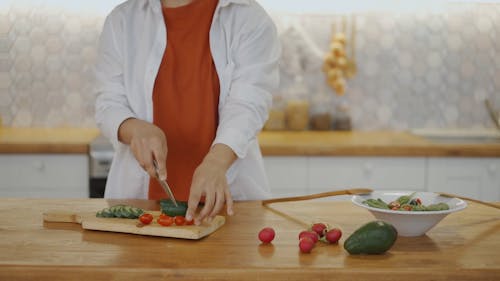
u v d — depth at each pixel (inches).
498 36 136.0
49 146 110.5
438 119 137.3
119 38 75.7
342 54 133.6
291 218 62.3
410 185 113.7
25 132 126.5
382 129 137.4
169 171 74.7
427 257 49.2
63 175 111.7
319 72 136.3
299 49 135.4
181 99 73.5
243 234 55.9
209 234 55.7
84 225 56.9
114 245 51.9
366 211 65.7
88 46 133.4
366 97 136.9
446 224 60.4
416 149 112.6
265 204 68.7
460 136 126.6
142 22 75.4
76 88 134.1
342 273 45.9
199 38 73.3
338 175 113.3
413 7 135.1
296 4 134.4
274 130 133.1
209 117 73.0
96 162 110.8
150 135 63.4
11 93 133.9
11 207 66.1
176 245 52.1
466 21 135.6
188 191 74.3
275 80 73.9
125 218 58.2
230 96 70.7
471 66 136.5
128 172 75.9
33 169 111.7
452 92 137.0
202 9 73.3
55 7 132.4
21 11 132.3
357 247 49.1
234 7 73.4
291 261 47.8
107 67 75.9
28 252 49.7
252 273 45.8
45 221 60.1
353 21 135.4
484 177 114.0
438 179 113.9
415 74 136.6
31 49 133.2
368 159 113.3
